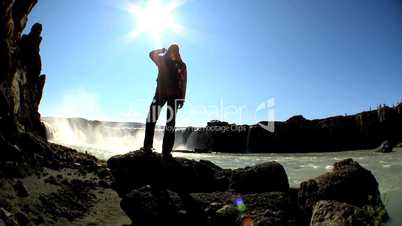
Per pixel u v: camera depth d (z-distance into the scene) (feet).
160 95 28.89
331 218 17.21
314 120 250.78
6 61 31.73
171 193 22.61
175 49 28.63
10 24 33.63
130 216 21.85
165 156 29.37
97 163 41.50
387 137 221.46
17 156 27.99
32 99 52.24
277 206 21.38
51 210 21.61
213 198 22.58
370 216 17.58
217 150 257.34
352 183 20.61
